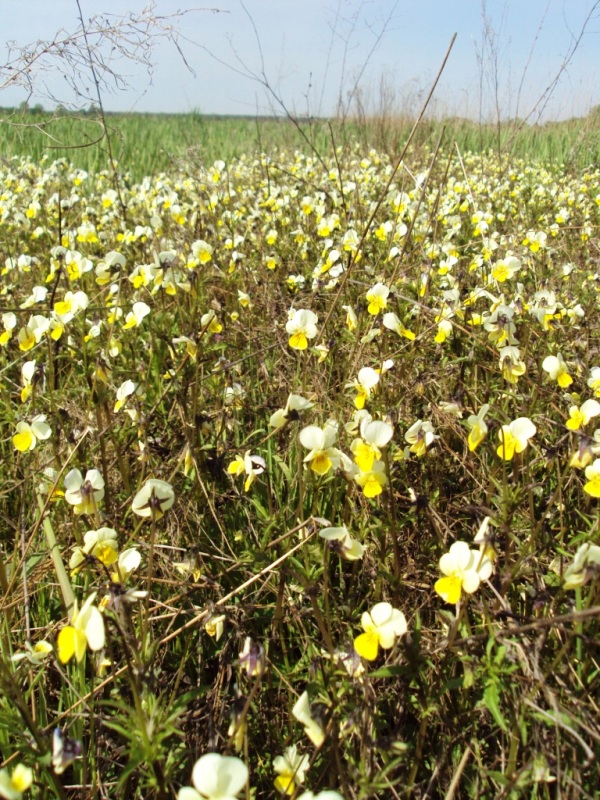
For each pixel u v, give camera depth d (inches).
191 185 52.6
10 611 16.0
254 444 20.8
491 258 33.8
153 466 19.6
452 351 24.8
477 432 15.3
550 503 15.4
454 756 12.9
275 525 17.1
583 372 22.4
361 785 10.6
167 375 22.4
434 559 16.6
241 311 30.6
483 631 13.7
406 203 34.8
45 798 11.7
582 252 40.7
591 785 11.9
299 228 41.3
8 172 60.4
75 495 13.9
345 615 15.3
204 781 8.0
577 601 13.1
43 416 17.3
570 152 85.3
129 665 10.9
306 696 10.8
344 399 21.2
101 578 15.9
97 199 57.9
